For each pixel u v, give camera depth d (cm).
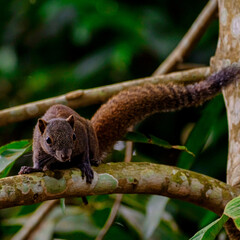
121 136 916
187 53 1123
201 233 573
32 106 949
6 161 702
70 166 840
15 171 1308
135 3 1738
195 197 664
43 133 788
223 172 1270
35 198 612
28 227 1028
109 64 1587
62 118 835
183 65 1138
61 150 756
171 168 669
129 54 1596
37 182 614
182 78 969
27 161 1302
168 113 1455
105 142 920
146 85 916
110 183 645
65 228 1065
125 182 650
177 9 1748
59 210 1105
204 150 1277
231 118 746
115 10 1698
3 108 1677
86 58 1620
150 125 1463
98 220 1074
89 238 1056
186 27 1703
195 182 664
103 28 1670
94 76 1582
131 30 1641
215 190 666
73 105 960
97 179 642
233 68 763
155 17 1678
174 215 1197
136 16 1678
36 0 1794
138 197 1098
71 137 772
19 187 604
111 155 1034
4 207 602
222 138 1270
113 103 922
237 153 719
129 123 915
